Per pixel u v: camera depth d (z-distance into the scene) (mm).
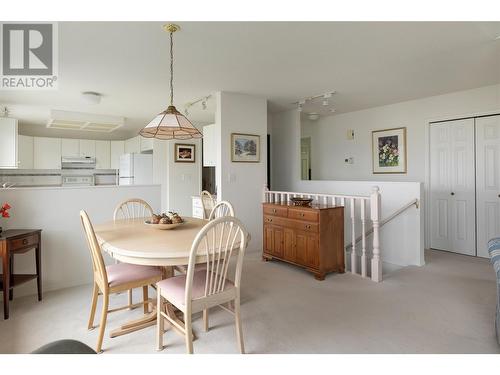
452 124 4434
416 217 3789
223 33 2443
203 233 1739
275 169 5801
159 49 2736
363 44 2695
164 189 6500
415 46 2750
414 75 3590
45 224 3090
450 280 3287
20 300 2816
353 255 3594
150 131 2625
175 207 6398
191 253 1753
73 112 5188
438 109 4527
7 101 4457
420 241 3773
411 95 4512
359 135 5578
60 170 6918
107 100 4547
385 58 3041
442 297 2842
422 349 1999
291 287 3135
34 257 3049
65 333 2223
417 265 3791
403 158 4945
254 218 4539
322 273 3350
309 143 6699
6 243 2424
